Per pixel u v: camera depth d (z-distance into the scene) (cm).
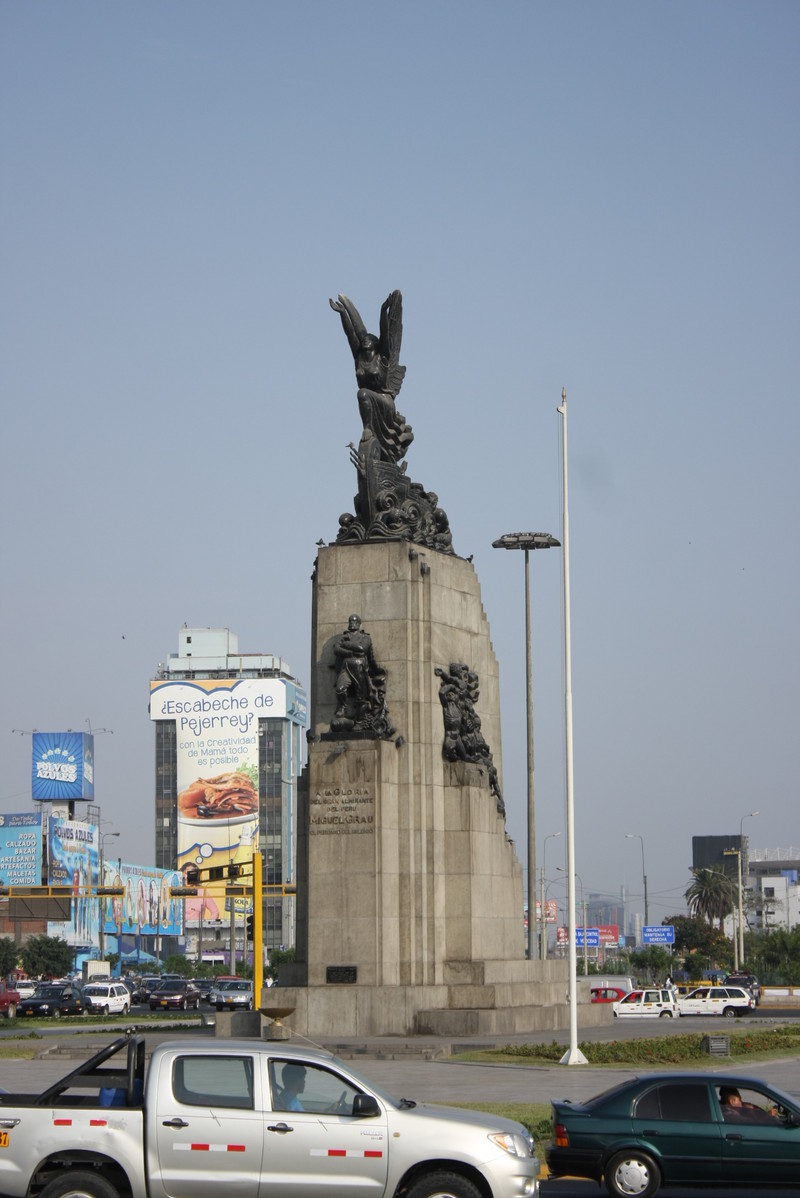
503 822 5753
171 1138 2069
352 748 5334
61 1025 7625
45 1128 2075
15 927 17488
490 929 5541
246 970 16275
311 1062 2131
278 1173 2070
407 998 5128
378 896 5241
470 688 5638
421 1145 2080
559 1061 4359
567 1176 2553
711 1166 2455
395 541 5559
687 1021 7525
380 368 5828
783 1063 4541
